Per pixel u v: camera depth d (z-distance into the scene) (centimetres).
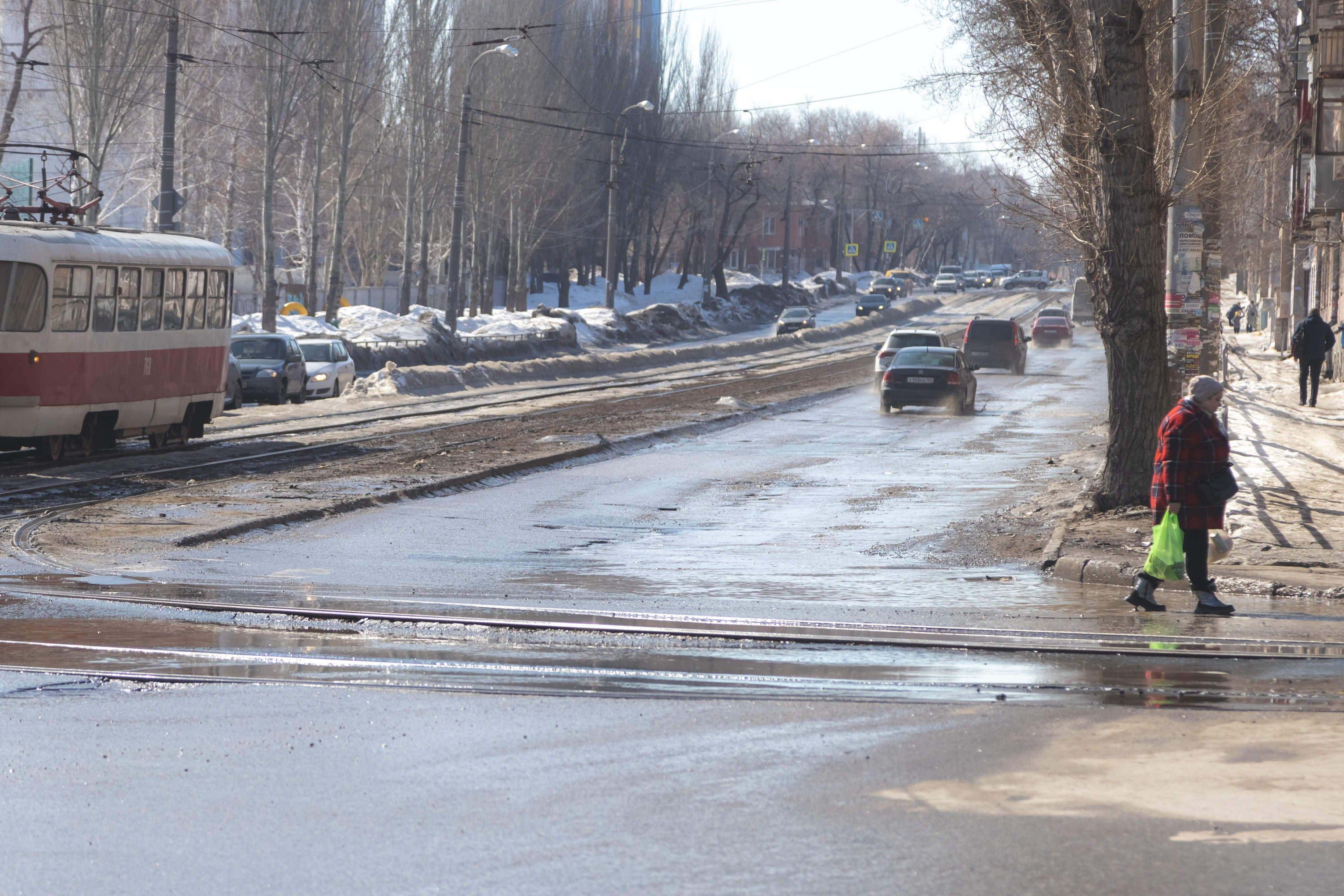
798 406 3919
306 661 881
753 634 976
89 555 1380
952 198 17475
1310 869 500
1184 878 491
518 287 9169
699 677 841
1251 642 961
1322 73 2903
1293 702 773
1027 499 1919
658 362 6662
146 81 5912
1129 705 766
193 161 7331
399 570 1323
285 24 6253
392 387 4294
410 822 558
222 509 1708
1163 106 1869
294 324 6419
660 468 2388
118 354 2353
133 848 527
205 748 671
